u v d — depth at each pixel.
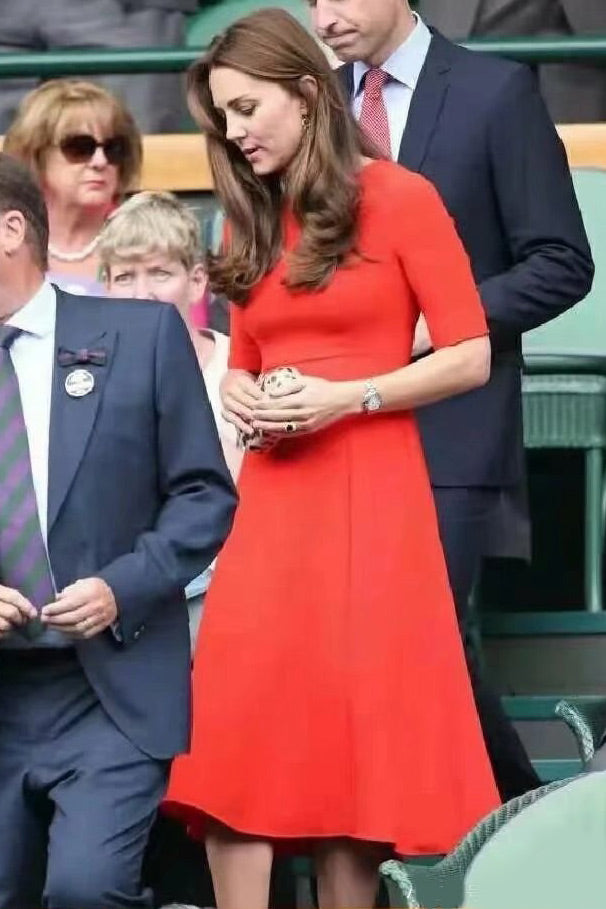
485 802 17.77
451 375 17.73
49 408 16.48
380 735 17.52
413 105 20.23
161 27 28.20
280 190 17.88
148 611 16.31
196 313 22.66
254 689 17.70
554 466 27.64
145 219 20.94
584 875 12.27
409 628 17.72
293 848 18.23
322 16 20.34
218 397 21.12
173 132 28.20
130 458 16.50
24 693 16.61
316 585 17.73
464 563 19.98
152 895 16.66
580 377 24.58
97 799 16.30
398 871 12.47
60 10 28.03
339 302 17.70
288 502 17.88
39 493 16.39
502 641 24.80
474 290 17.89
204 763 17.77
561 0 27.61
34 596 16.31
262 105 17.44
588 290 20.14
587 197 25.06
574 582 27.77
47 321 16.62
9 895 16.69
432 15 27.86
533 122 20.14
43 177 22.77
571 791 12.51
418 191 17.78
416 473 17.98
